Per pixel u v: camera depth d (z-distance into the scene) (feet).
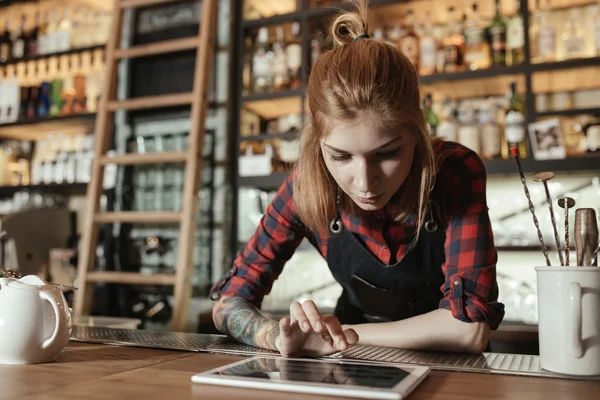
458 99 9.19
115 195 9.77
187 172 8.73
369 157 2.89
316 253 9.39
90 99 10.80
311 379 2.14
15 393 1.98
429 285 4.03
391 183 3.00
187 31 9.93
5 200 11.73
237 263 4.19
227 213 9.46
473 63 8.63
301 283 9.41
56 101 10.94
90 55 10.84
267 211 4.25
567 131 8.35
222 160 9.57
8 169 11.51
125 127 10.10
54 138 11.44
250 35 9.94
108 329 4.00
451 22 9.09
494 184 8.87
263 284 4.13
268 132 9.98
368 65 2.87
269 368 2.37
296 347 2.94
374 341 3.38
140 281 8.64
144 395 1.96
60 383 2.16
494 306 3.26
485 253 3.41
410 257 3.85
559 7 8.66
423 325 3.30
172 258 9.41
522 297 7.91
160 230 9.53
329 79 2.93
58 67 11.44
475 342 3.17
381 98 2.78
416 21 9.34
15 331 2.57
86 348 3.13
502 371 2.45
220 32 9.89
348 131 2.81
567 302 2.38
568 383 2.23
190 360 2.73
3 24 12.08
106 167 10.00
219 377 2.15
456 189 3.59
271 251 4.16
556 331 2.42
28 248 9.51
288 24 9.72
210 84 9.84
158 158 9.04
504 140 8.48
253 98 9.36
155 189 9.68
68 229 10.18
